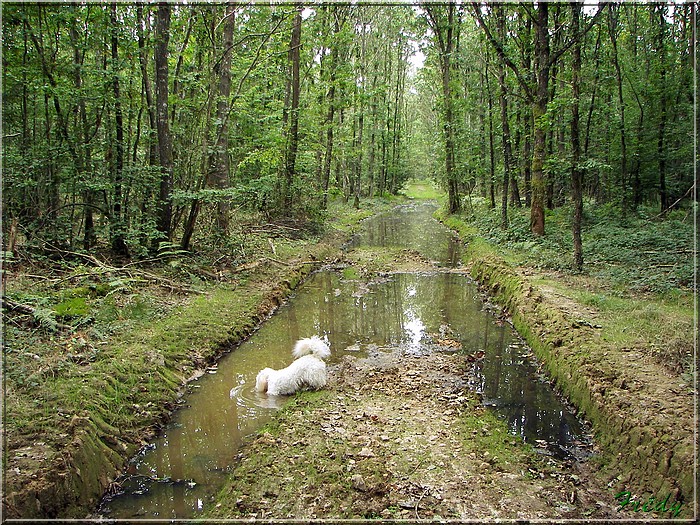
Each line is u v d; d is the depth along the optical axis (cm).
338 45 2116
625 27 1808
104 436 513
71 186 1009
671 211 1631
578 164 1082
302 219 1917
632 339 697
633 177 1798
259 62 1447
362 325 986
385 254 1761
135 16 1170
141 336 738
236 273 1183
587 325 761
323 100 2255
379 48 3734
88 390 553
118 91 1060
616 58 1544
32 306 703
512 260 1323
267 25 1488
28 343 622
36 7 977
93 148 1071
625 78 1705
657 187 1797
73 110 1063
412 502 447
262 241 1534
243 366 766
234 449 545
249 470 495
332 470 490
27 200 992
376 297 1198
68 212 1130
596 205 1898
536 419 612
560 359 704
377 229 2519
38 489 398
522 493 463
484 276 1316
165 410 613
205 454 535
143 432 564
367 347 861
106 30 1009
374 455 516
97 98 998
